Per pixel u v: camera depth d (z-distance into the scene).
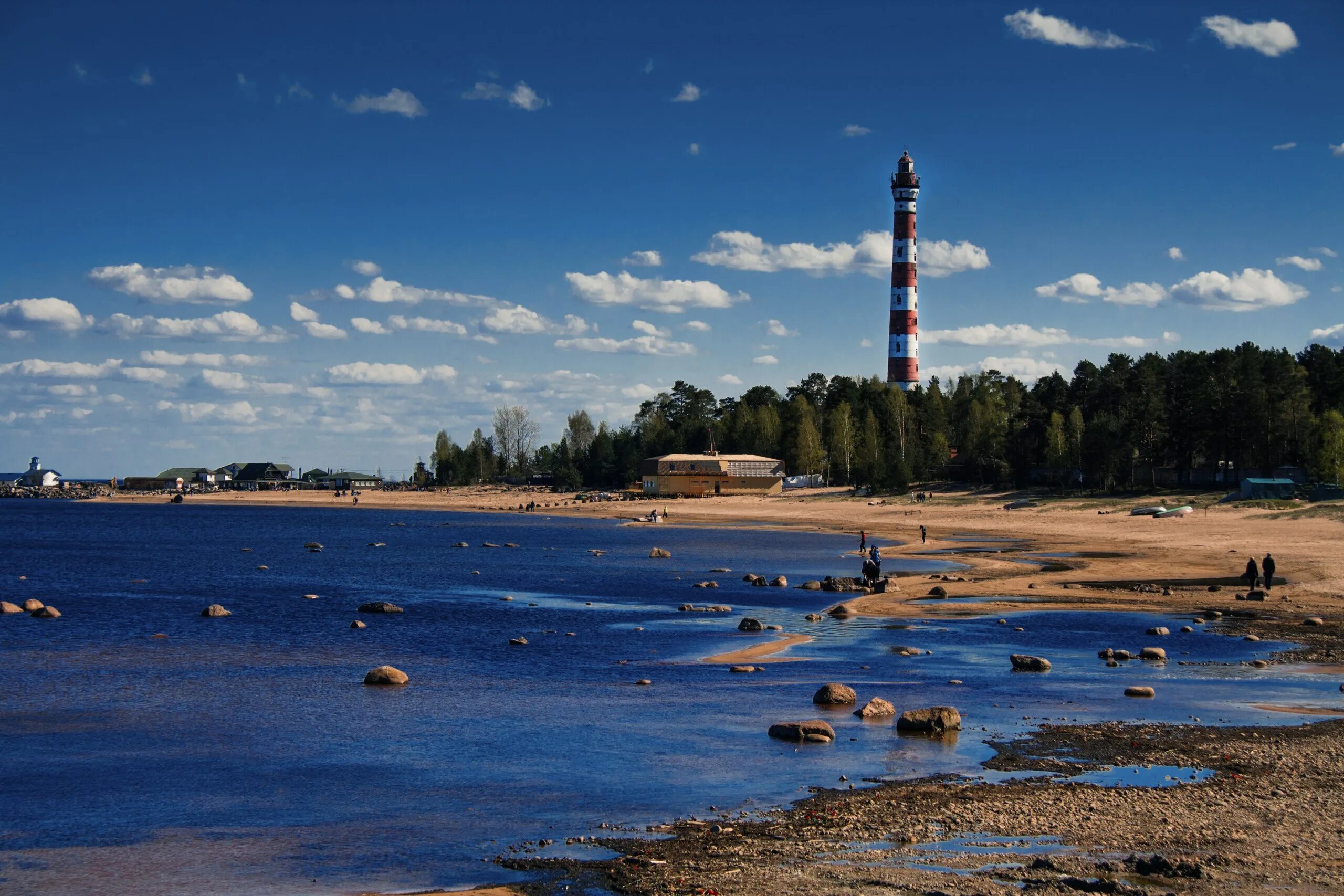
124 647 48.56
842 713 33.03
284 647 48.53
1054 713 32.22
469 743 30.05
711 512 186.38
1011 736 29.34
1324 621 51.53
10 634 52.91
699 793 24.80
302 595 71.75
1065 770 25.84
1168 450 159.38
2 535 153.00
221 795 25.58
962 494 176.50
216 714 34.28
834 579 69.69
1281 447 144.25
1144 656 41.88
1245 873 18.64
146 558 109.56
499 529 166.25
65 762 28.58
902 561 91.94
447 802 24.75
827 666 41.59
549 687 38.25
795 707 34.22
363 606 61.50
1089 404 180.12
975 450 183.62
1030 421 175.62
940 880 18.47
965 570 78.56
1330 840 20.34
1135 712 32.41
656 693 36.91
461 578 84.62
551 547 122.25
